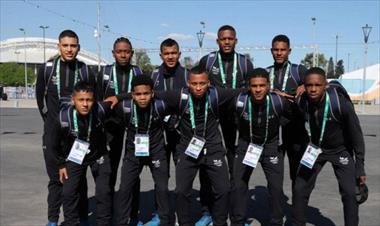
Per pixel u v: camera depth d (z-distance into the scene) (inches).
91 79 221.1
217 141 204.4
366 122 925.2
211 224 231.8
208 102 199.6
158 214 210.4
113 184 224.8
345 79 2166.6
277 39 225.3
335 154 194.1
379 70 2134.6
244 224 213.0
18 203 271.0
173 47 222.4
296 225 201.6
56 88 215.0
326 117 187.9
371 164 406.0
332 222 237.0
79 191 211.5
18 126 776.9
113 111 206.4
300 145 211.0
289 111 202.2
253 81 192.7
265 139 203.8
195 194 298.0
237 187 207.8
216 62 232.7
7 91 2357.3
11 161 419.8
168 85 226.8
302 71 226.2
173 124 217.8
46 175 354.3
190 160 203.5
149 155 206.5
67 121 197.5
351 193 188.4
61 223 235.0
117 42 222.4
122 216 205.8
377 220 238.5
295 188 199.6
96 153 205.2
